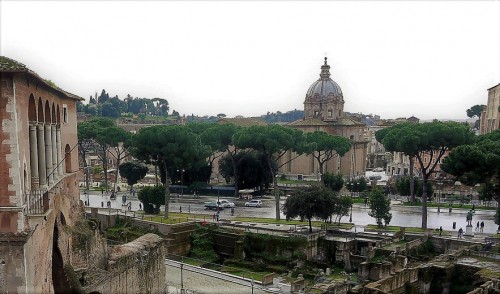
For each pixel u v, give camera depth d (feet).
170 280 165.27
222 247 214.69
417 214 266.77
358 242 200.13
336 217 253.03
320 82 462.19
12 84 76.64
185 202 301.63
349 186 334.85
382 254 186.09
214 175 418.31
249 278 169.99
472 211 255.50
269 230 212.02
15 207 77.71
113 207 276.21
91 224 134.31
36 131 94.84
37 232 85.87
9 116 77.10
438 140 224.53
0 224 78.07
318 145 336.49
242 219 241.76
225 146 336.70
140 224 223.30
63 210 112.98
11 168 77.71
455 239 197.06
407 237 204.85
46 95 101.81
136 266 129.70
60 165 116.16
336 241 197.77
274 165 289.33
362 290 143.23
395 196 326.44
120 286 121.70
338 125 434.71
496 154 189.57
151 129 239.71
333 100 450.30
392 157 495.00
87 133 326.85
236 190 323.98
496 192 201.67
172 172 331.77
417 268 164.86
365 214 268.00
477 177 189.98
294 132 304.71
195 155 242.99
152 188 245.86
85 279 110.52
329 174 316.81
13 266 78.07
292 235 201.87
